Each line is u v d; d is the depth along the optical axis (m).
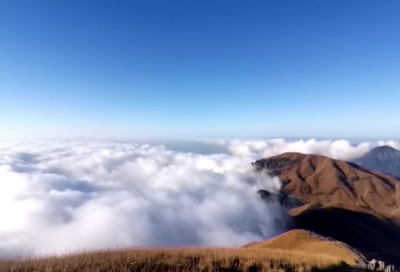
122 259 14.87
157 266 14.59
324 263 18.67
